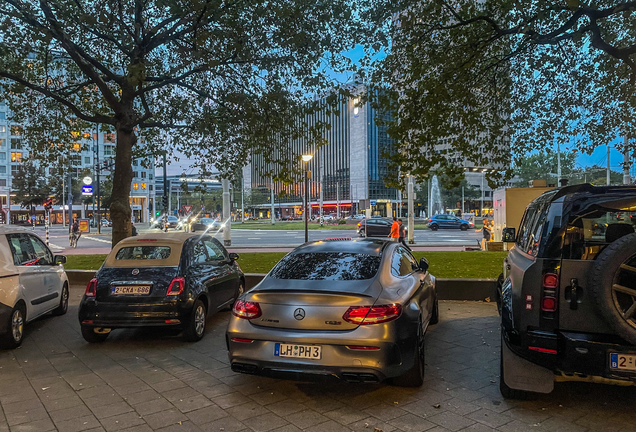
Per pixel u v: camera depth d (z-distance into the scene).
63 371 4.75
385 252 4.69
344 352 3.49
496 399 3.84
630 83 8.50
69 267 12.73
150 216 95.94
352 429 3.30
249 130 10.14
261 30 8.39
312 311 3.61
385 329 3.55
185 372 4.67
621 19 8.59
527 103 9.53
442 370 4.61
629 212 3.42
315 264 4.39
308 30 8.20
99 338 5.89
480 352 5.23
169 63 11.34
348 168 99.25
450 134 8.34
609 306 2.90
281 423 3.41
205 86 11.02
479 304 8.04
